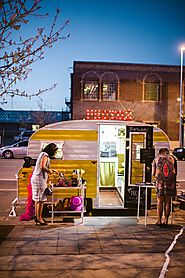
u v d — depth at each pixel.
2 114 45.19
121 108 29.89
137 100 30.06
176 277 4.84
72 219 8.02
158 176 7.44
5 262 5.30
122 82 29.88
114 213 8.69
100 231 7.03
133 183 8.78
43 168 7.37
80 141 9.07
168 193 7.39
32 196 7.55
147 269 5.09
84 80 29.55
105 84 29.77
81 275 4.86
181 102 28.08
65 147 9.04
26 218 7.82
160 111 30.34
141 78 30.08
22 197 8.90
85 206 8.52
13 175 16.03
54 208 8.22
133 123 9.26
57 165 8.97
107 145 10.92
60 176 8.39
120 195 9.81
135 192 8.73
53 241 6.32
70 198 8.54
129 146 8.78
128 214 8.67
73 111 29.59
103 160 10.84
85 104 29.61
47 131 9.07
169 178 7.40
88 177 8.95
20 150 24.81
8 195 11.30
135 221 7.84
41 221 7.46
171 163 7.47
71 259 5.45
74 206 8.21
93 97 29.75
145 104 30.17
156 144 9.39
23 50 5.89
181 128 28.20
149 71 30.14
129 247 6.05
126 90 29.94
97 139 9.10
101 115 9.93
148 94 30.27
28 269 5.05
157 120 30.33
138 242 6.33
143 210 8.74
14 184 13.54
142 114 30.17
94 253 5.73
